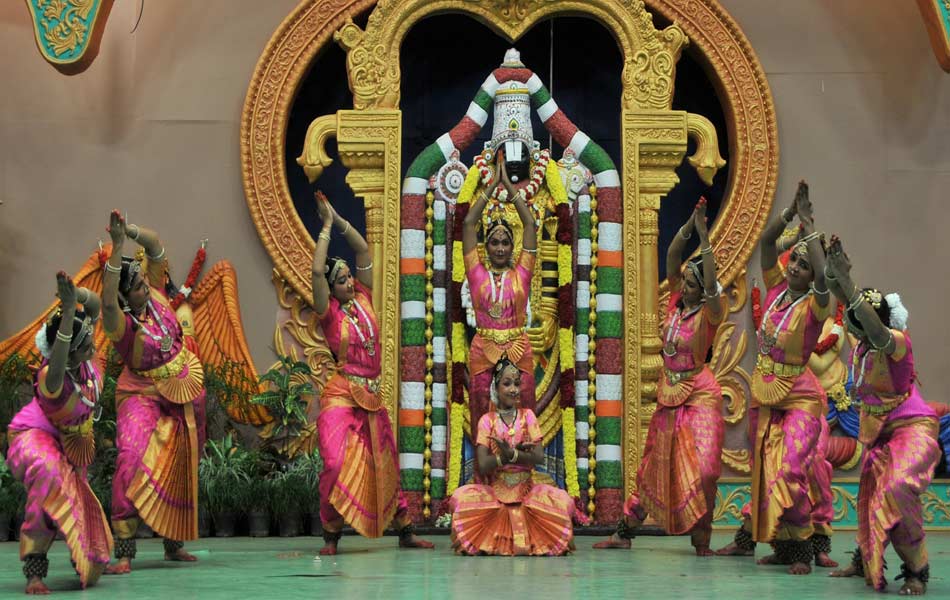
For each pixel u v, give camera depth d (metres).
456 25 10.55
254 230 9.82
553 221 9.51
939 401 9.80
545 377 9.45
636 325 9.51
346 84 10.50
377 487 7.46
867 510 5.81
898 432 5.71
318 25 9.88
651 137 9.68
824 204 9.95
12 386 9.34
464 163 10.52
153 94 9.92
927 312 9.87
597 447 9.39
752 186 9.83
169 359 6.75
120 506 6.54
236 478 8.93
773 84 10.04
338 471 7.28
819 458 6.95
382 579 5.87
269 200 9.76
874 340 5.61
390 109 9.66
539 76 10.55
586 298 9.48
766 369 6.80
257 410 9.52
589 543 8.48
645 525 9.32
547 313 9.45
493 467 7.43
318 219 10.39
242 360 9.59
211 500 8.89
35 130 9.89
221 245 9.80
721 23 9.95
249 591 5.34
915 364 9.80
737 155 9.87
